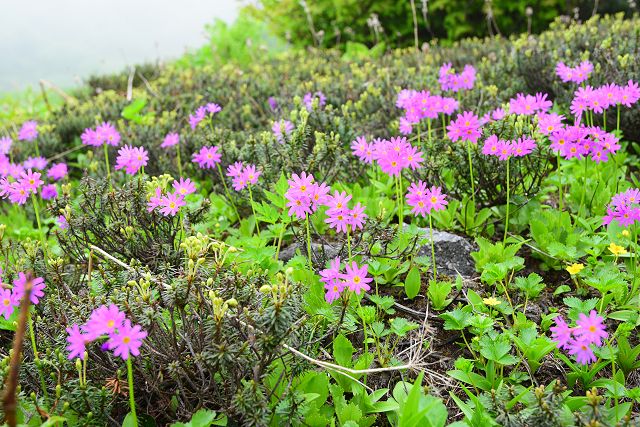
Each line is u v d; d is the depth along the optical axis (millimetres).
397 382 368
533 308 422
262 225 559
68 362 325
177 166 699
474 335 403
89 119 922
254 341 297
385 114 752
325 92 857
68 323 340
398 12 1661
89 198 460
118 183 690
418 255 466
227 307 295
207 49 1731
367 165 620
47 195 583
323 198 385
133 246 434
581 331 306
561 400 305
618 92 503
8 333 406
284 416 308
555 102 743
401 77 874
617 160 578
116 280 377
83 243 458
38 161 668
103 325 270
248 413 294
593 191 542
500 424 310
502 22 1616
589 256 472
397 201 520
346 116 657
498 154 468
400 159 444
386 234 448
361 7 1703
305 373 338
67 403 298
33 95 1531
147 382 320
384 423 347
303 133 546
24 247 411
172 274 391
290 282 334
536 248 474
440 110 572
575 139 475
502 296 435
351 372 339
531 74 810
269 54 1695
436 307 422
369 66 1031
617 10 1678
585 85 686
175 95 1042
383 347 387
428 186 538
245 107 833
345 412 325
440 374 378
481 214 508
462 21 1612
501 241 510
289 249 492
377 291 424
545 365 377
